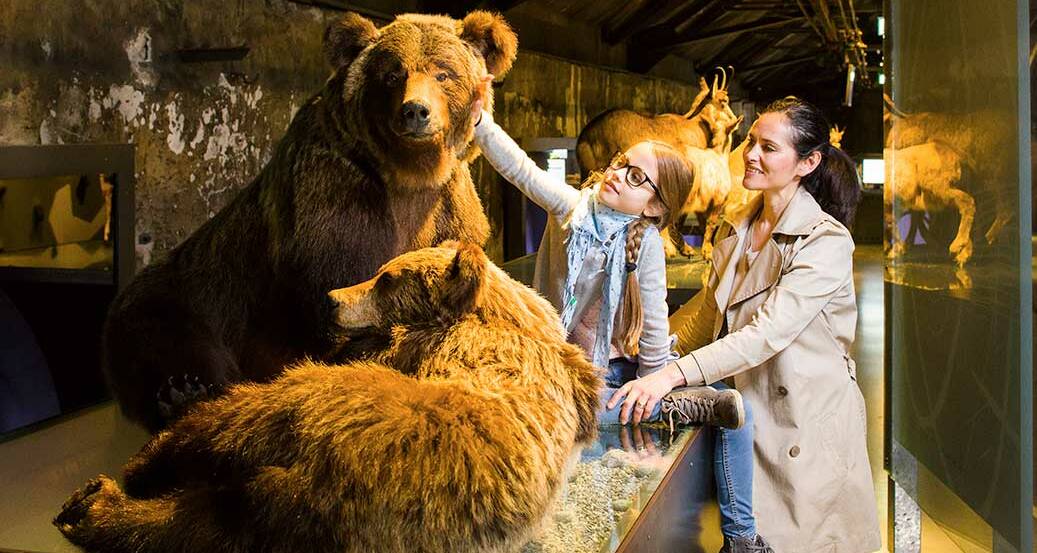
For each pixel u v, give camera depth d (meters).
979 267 2.65
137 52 4.34
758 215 3.13
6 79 3.62
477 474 1.52
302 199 2.33
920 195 3.33
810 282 2.80
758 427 2.91
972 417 2.72
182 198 4.70
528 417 1.63
